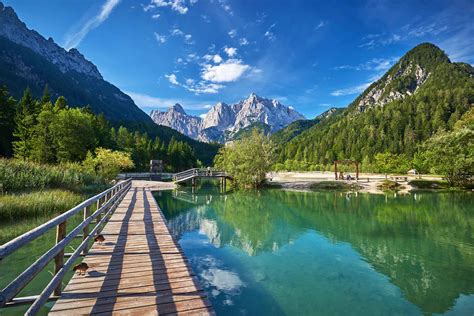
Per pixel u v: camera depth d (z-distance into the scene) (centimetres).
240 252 1027
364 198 2533
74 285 460
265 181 3788
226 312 601
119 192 1523
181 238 1223
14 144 3966
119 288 454
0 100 4234
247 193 3008
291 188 3544
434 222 1514
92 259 603
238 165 3584
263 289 717
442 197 2553
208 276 804
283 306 629
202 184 4772
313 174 5747
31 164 2008
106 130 5906
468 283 748
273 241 1171
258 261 929
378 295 683
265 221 1574
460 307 620
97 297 419
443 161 3291
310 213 1816
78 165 2789
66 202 1403
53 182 1903
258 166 3456
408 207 2011
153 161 5297
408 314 594
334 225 1465
